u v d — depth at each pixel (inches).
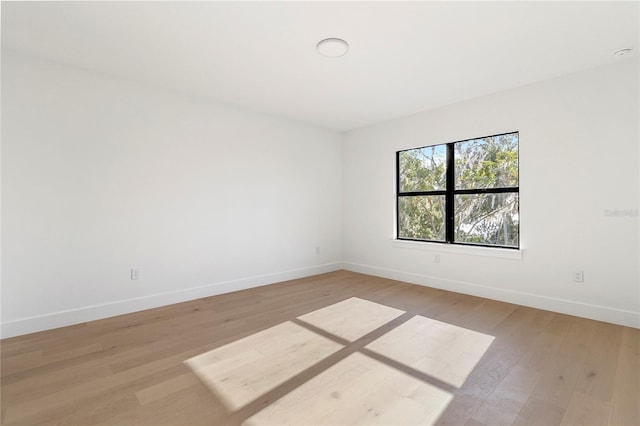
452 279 153.4
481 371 78.9
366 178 193.0
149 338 99.7
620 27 85.9
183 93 137.2
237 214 156.8
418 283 166.9
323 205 197.6
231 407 65.5
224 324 111.4
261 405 66.2
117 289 120.8
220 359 86.0
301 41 93.6
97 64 109.3
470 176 149.8
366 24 84.7
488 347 92.0
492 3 75.7
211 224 147.4
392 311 124.2
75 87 111.3
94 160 115.5
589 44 95.2
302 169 185.8
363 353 89.0
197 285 142.6
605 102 109.5
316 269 193.3
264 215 167.9
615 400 66.6
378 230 186.9
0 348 92.3
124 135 122.1
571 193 117.3
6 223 99.6
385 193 182.7
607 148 109.4
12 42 94.7
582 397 67.8
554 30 87.5
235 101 148.3
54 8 77.5
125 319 116.3
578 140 115.3
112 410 64.6
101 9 77.9
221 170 150.6
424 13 79.8
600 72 110.3
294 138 181.5
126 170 122.7
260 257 166.2
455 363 83.0
